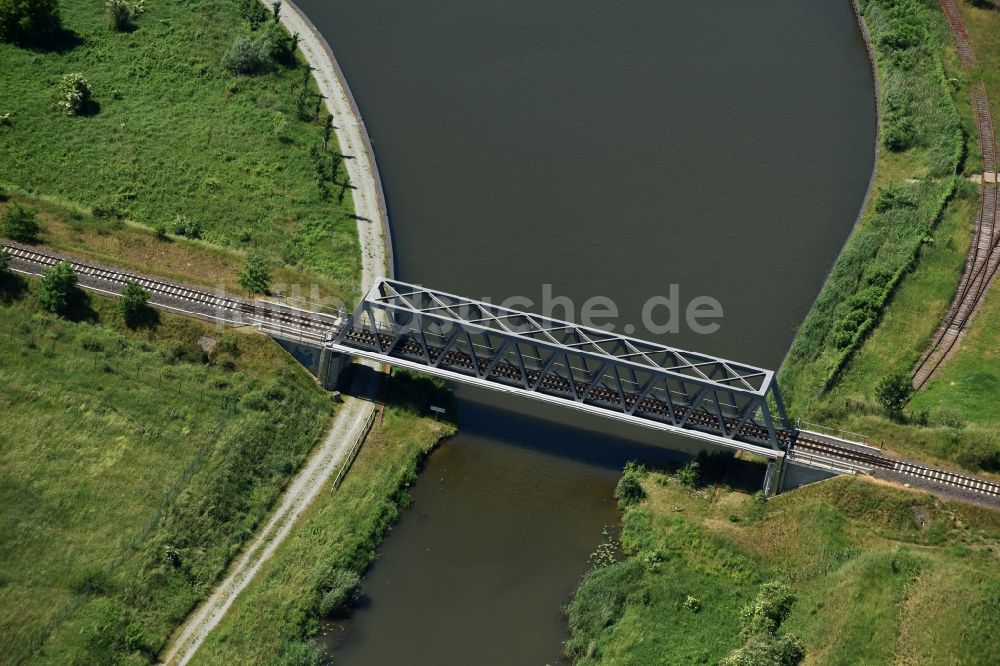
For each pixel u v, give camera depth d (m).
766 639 124.19
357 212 171.12
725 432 139.75
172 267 158.88
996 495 136.75
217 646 124.62
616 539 137.62
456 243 167.75
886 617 124.56
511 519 139.38
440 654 126.94
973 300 163.62
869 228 172.38
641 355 140.50
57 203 166.12
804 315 162.00
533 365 150.50
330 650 126.44
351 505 138.25
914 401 151.25
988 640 121.19
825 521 135.50
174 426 142.75
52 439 139.25
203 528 133.88
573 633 128.75
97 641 122.50
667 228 171.25
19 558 128.38
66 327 150.38
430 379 150.75
